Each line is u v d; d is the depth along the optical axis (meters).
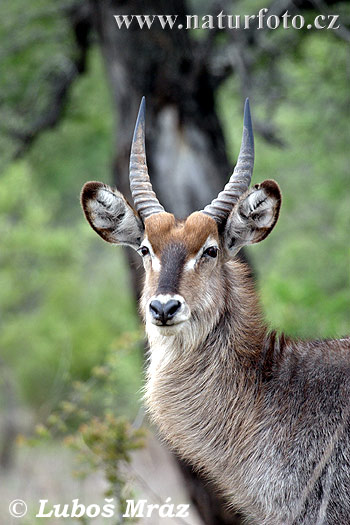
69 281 31.53
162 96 15.89
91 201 10.84
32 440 14.41
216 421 10.16
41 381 30.14
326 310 17.20
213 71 16.36
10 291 30.28
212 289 10.15
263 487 9.78
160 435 11.20
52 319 30.98
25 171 26.59
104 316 31.44
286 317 17.31
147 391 10.57
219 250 10.38
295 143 21.78
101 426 12.58
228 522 14.14
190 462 10.69
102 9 16.45
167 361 10.33
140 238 10.81
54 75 19.92
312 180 22.55
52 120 19.64
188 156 15.80
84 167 26.64
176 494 16.83
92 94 23.39
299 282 19.38
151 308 9.62
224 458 10.09
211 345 10.23
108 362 15.23
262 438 9.88
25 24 19.95
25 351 30.91
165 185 15.71
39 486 17.81
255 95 18.77
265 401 10.01
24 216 28.70
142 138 10.82
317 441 9.60
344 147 20.27
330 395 9.77
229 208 10.49
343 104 19.48
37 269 29.98
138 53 16.03
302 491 9.55
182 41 16.08
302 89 20.31
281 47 18.19
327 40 18.95
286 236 24.34
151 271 10.08
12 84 20.70
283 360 10.22
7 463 27.11
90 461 12.77
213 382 10.20
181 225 10.35
